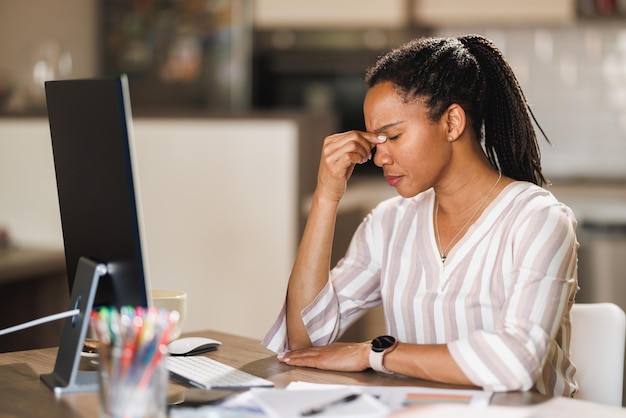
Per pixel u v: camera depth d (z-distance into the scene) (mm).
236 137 3506
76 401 1490
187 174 3568
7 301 3396
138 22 5637
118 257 1479
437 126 1695
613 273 4539
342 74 5582
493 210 1735
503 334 1555
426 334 1785
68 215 1643
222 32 5531
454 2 5223
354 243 1966
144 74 5648
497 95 1788
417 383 1597
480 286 1718
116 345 1268
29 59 4113
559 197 4715
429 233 1823
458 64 1709
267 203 3480
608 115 5484
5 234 3725
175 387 1588
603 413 1416
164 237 3611
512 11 5172
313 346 1881
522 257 1624
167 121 3578
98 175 1492
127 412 1266
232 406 1431
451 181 1752
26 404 1473
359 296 1926
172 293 1944
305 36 5453
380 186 4898
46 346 3523
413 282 1819
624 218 4598
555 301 1587
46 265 3443
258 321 3521
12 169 3807
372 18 5289
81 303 1543
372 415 1371
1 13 5543
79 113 1517
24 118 3777
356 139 1818
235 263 3533
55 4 5664
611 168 5500
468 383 1554
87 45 5691
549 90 5523
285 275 3475
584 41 5461
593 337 1911
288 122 3447
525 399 1489
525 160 1823
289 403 1421
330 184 1857
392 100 1684
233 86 5539
